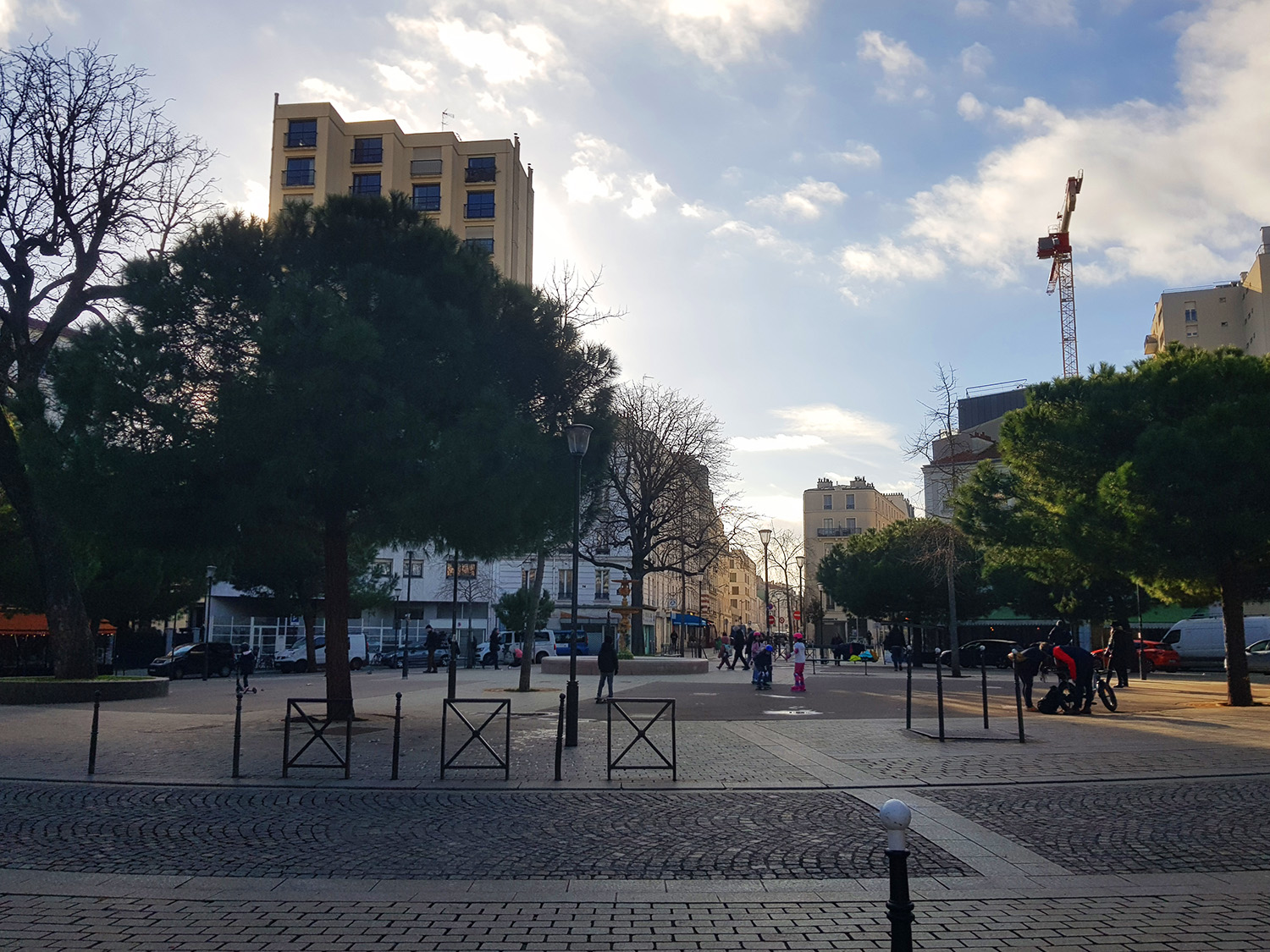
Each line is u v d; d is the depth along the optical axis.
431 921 5.80
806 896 6.31
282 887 6.57
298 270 15.56
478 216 62.78
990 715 19.00
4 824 8.81
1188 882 6.62
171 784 11.03
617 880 6.75
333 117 61.53
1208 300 82.19
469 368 16.16
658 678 35.97
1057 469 22.66
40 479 15.46
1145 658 34.62
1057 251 103.56
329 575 16.91
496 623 63.62
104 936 5.52
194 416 14.82
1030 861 7.23
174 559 17.88
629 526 41.16
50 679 25.09
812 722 17.67
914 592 51.41
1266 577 22.12
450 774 11.65
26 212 23.23
